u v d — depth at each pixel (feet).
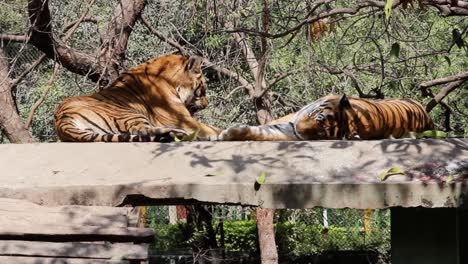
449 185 23.53
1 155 27.09
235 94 72.23
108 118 36.63
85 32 65.26
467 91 64.69
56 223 22.99
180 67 42.60
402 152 26.09
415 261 27.09
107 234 22.82
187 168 25.40
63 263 22.35
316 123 30.71
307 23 37.60
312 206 23.88
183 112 41.42
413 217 27.09
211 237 86.17
